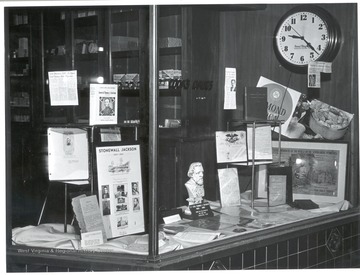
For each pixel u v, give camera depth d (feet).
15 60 15.20
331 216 10.81
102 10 13.52
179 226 10.02
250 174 12.25
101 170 9.40
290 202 11.57
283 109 12.20
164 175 12.36
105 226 9.25
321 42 11.87
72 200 8.99
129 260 8.41
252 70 12.59
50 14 14.55
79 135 9.70
